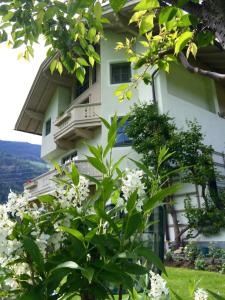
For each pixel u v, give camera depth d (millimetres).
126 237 1061
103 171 1241
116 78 13859
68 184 1297
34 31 2477
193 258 8820
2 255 1044
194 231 10492
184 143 10625
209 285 5211
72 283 1025
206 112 13820
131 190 1215
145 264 1350
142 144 10867
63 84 17891
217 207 10305
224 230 9727
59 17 2459
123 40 14211
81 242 1059
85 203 1215
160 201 1210
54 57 2912
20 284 1063
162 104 12086
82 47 2713
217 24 1229
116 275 1005
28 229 1081
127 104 13133
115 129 1271
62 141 15633
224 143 14211
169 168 10219
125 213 1212
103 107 13422
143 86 12992
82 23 2477
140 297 1396
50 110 19188
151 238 1787
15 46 2604
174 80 13312
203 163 10656
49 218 1151
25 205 1176
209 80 15000
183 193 11148
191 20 1419
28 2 2314
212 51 12773
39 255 978
